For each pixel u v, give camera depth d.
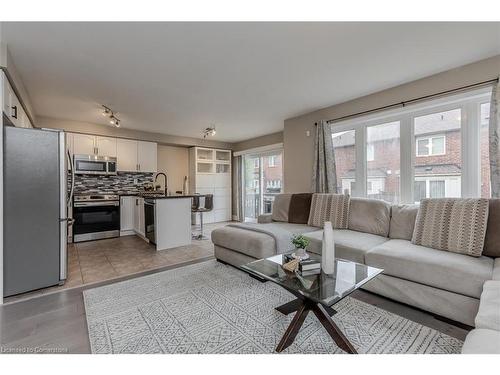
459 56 2.47
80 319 1.94
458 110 2.78
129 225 5.26
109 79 2.95
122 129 5.37
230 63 2.59
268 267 2.02
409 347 1.56
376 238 2.73
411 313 1.98
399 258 2.06
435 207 2.37
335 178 3.93
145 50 2.32
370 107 3.49
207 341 1.64
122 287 2.53
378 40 2.18
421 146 3.07
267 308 2.09
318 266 1.93
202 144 6.78
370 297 2.27
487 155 2.60
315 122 4.23
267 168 6.48
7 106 2.33
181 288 2.50
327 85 3.19
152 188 5.95
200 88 3.26
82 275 2.89
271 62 2.58
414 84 3.04
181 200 4.32
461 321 1.75
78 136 4.79
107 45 2.23
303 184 4.44
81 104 3.81
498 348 0.94
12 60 2.43
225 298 2.27
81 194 4.90
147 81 3.02
